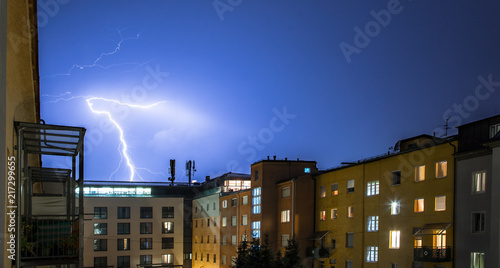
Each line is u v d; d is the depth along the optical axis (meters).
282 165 55.31
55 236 13.75
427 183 34.25
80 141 13.96
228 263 62.72
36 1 10.94
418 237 34.62
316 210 48.94
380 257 38.47
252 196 56.81
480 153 29.77
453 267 31.03
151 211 74.00
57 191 38.59
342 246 43.78
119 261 71.12
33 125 12.70
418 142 39.78
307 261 47.97
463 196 30.88
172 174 84.81
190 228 77.31
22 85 13.38
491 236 28.02
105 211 71.94
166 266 69.75
